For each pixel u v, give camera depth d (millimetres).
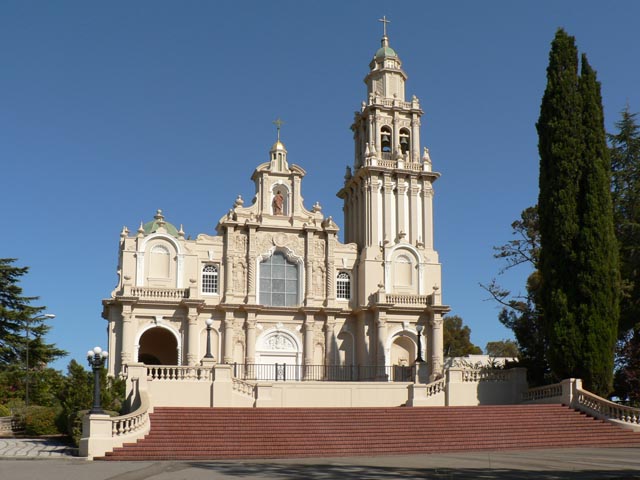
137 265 61531
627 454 31266
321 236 66625
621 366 50094
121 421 31859
